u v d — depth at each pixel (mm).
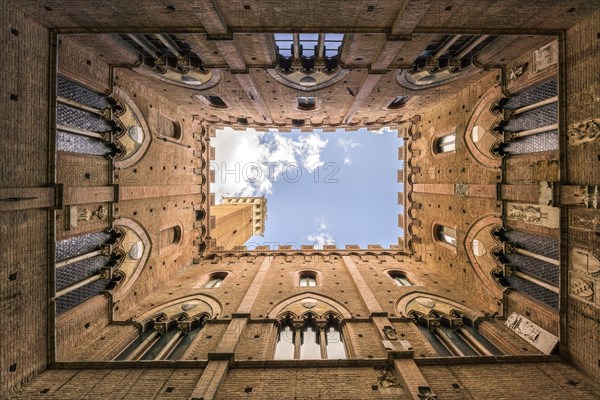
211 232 26406
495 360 10727
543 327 12055
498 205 14516
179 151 21109
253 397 9242
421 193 22891
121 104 15062
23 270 9711
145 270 17016
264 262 21750
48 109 10719
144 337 14000
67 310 12219
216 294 17047
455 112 18516
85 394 9570
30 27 10117
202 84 17250
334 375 10117
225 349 11172
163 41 13102
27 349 9852
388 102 19859
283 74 15719
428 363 10555
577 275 10562
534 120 13211
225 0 9812
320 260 22750
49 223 10648
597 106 9945
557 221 11312
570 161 10898
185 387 9781
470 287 16641
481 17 10602
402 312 14898
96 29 11133
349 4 10047
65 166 11672
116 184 14250
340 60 14305
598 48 9969
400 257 23531
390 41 11594
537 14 10383
